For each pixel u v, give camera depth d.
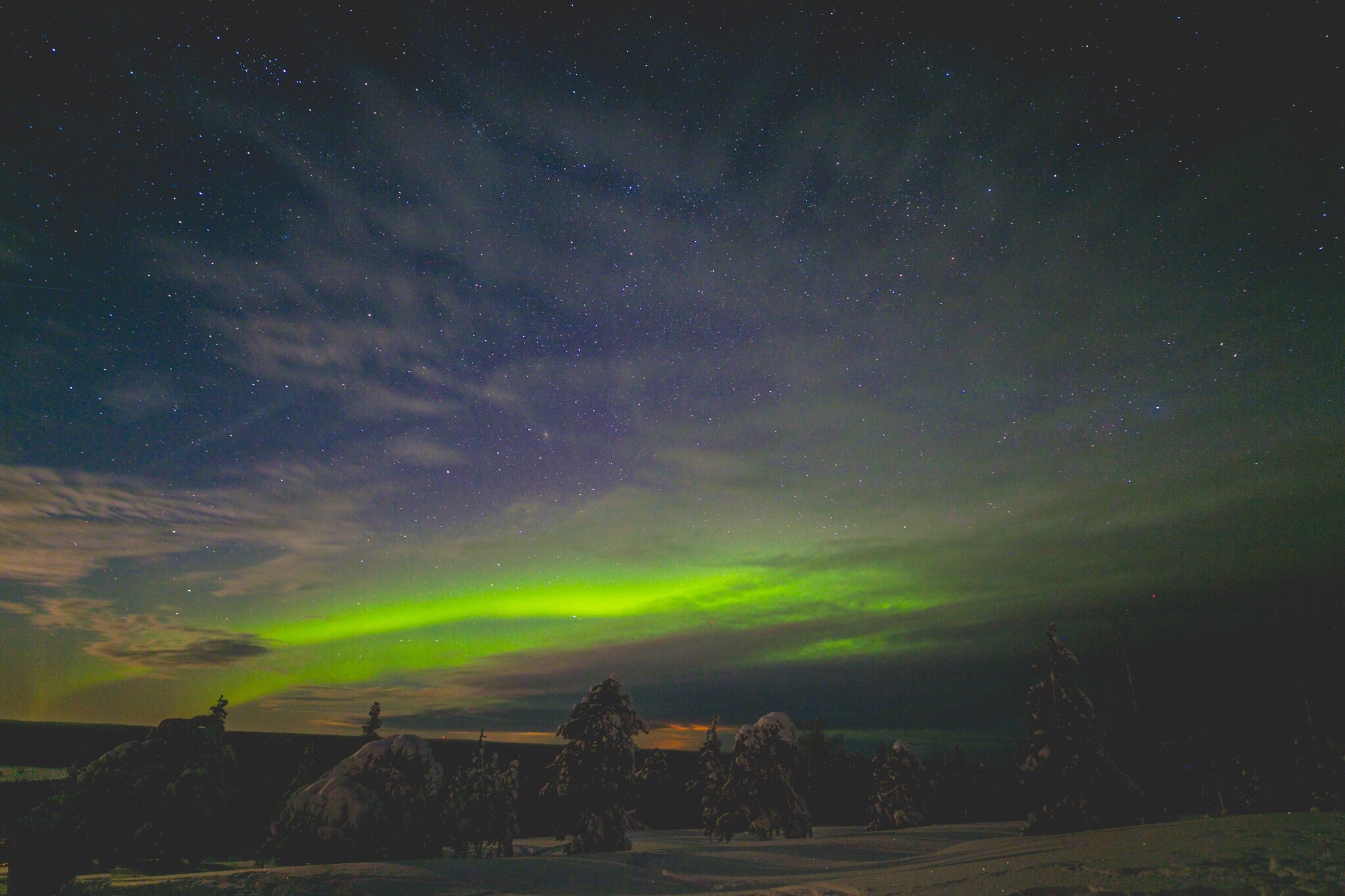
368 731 32.44
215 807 18.59
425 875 12.24
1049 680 23.31
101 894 12.66
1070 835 13.55
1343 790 28.45
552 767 21.69
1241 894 6.26
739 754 29.41
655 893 11.49
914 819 33.53
